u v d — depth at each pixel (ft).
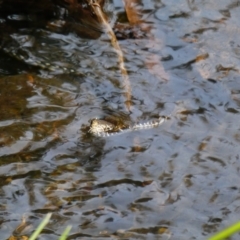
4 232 17.25
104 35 24.81
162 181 18.90
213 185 18.76
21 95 21.67
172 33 24.94
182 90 22.30
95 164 19.42
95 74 22.99
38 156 19.60
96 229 17.37
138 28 25.16
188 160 19.60
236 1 26.45
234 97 21.95
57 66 23.40
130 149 19.95
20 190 18.53
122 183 18.81
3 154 19.57
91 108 21.44
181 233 17.28
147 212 17.90
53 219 17.66
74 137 20.26
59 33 25.00
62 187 18.66
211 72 23.07
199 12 25.94
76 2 25.70
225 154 19.77
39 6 25.71
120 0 26.20
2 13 25.66
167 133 20.54
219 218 17.76
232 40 24.58
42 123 20.62
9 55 24.02
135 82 22.63
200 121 21.01
